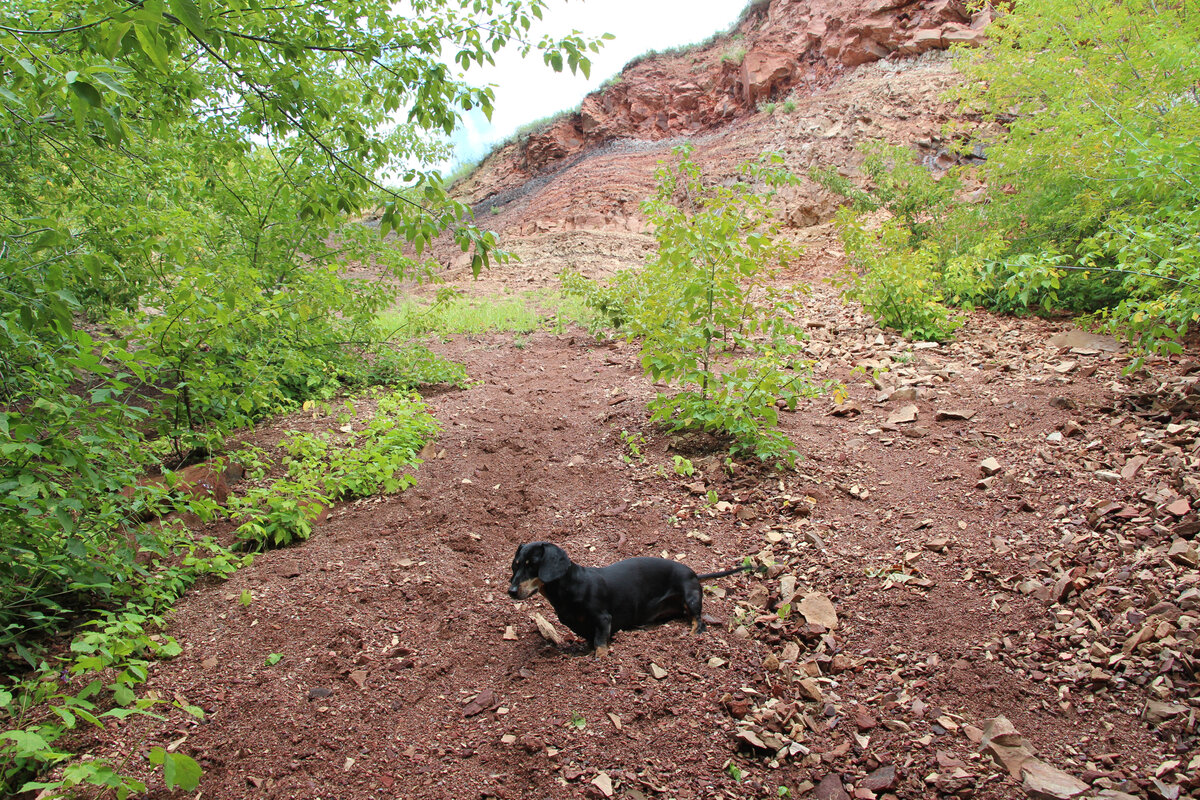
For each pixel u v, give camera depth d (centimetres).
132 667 257
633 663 299
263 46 402
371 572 396
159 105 425
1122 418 461
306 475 474
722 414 478
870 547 376
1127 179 473
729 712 271
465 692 296
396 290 832
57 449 313
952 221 904
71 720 229
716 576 341
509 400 703
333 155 370
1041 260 484
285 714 287
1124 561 325
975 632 304
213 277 444
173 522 432
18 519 319
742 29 2334
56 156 520
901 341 722
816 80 1922
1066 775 231
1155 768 229
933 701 270
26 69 222
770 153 500
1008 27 809
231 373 548
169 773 201
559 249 1583
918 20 1769
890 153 1132
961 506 401
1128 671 268
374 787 247
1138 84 652
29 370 317
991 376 583
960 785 231
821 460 473
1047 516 374
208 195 678
